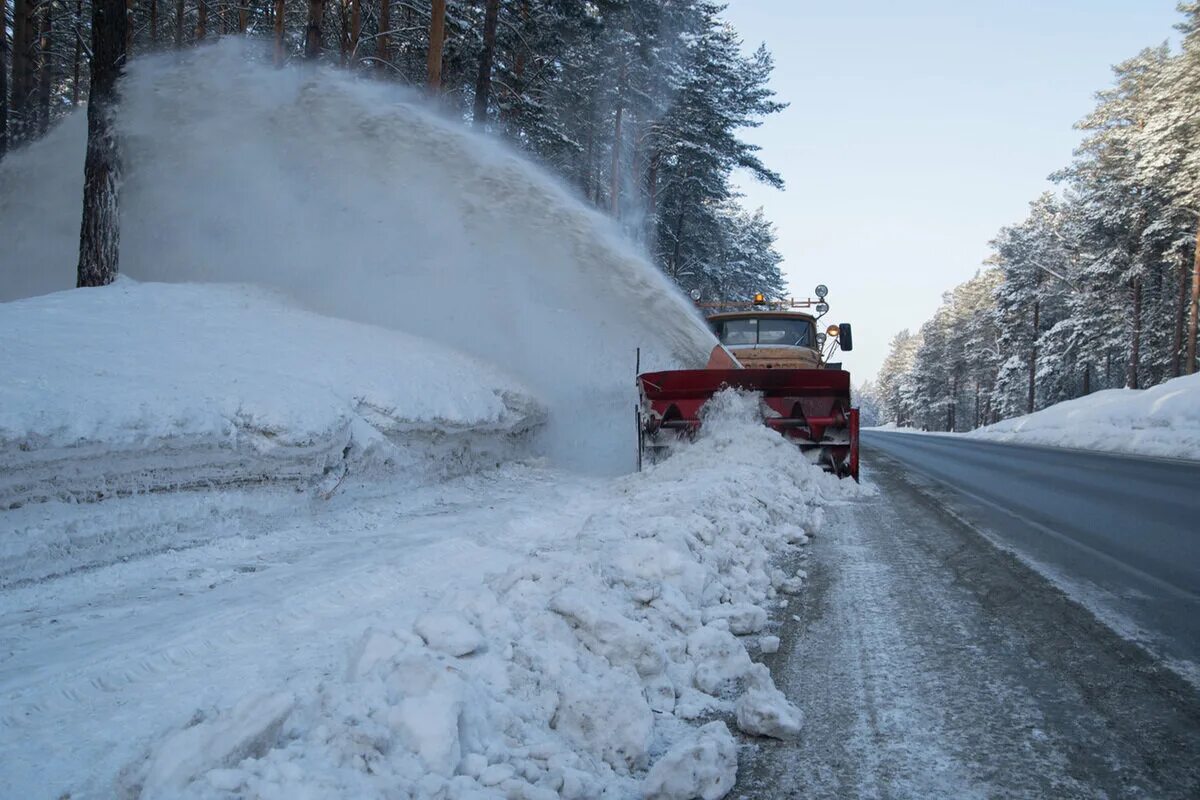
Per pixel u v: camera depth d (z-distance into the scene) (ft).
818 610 15.14
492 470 32.01
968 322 279.69
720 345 36.96
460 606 11.10
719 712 10.37
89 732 8.75
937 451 70.33
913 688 11.28
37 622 12.42
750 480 24.63
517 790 7.27
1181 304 137.18
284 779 6.66
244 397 19.57
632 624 10.84
